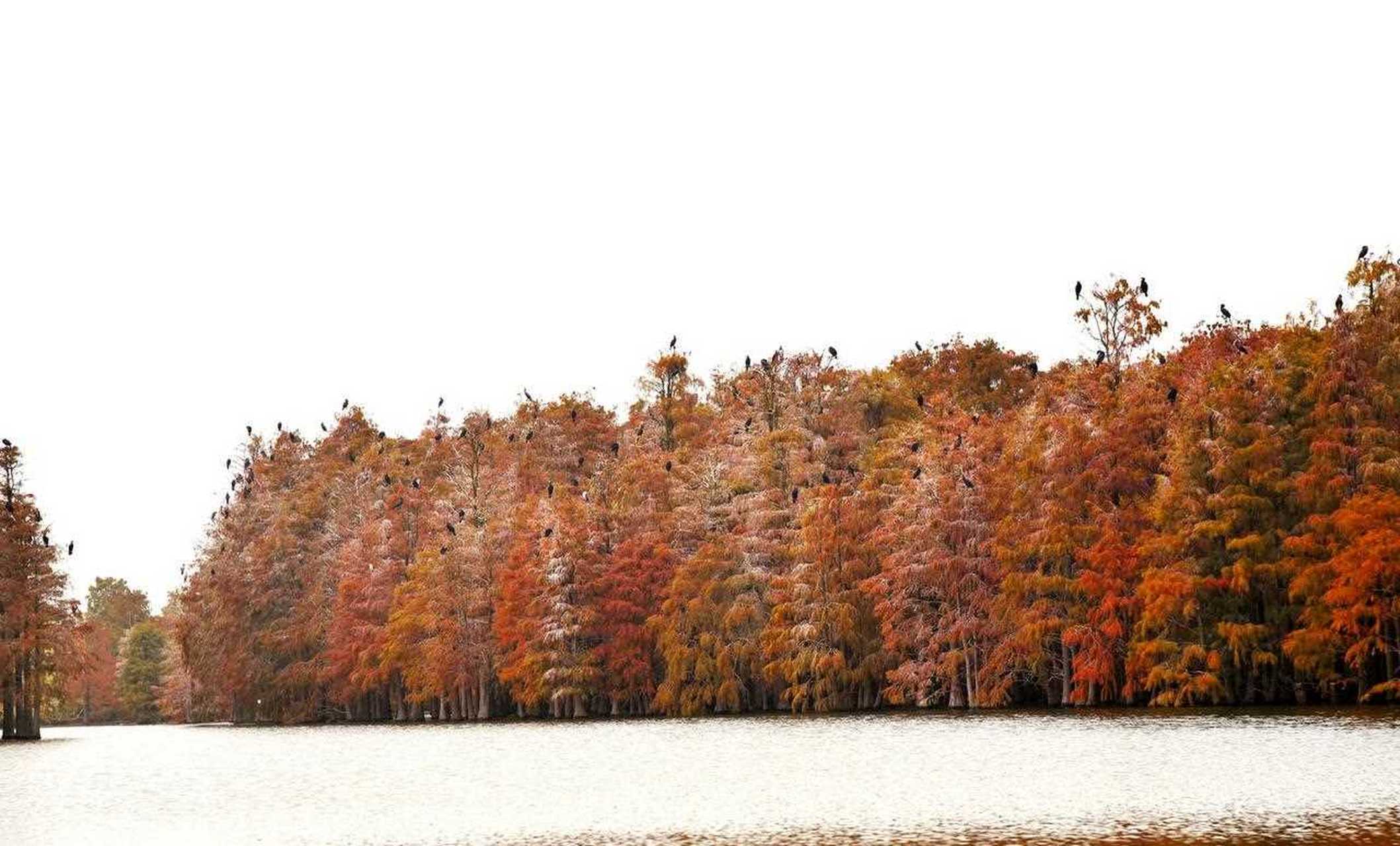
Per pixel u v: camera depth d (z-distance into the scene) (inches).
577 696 3754.9
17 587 3823.8
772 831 1381.6
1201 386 2802.7
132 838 1524.4
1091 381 3166.8
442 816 1608.0
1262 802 1411.2
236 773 2354.8
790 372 4067.4
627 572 3718.0
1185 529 2647.6
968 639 3088.1
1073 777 1670.8
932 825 1371.8
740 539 3494.1
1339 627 2411.4
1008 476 3038.9
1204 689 2600.9
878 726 2684.5
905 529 3105.3
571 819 1535.4
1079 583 2795.3
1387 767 1633.9
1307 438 2650.1
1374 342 2598.4
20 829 1632.6
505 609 3826.3
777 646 3270.2
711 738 2620.6
